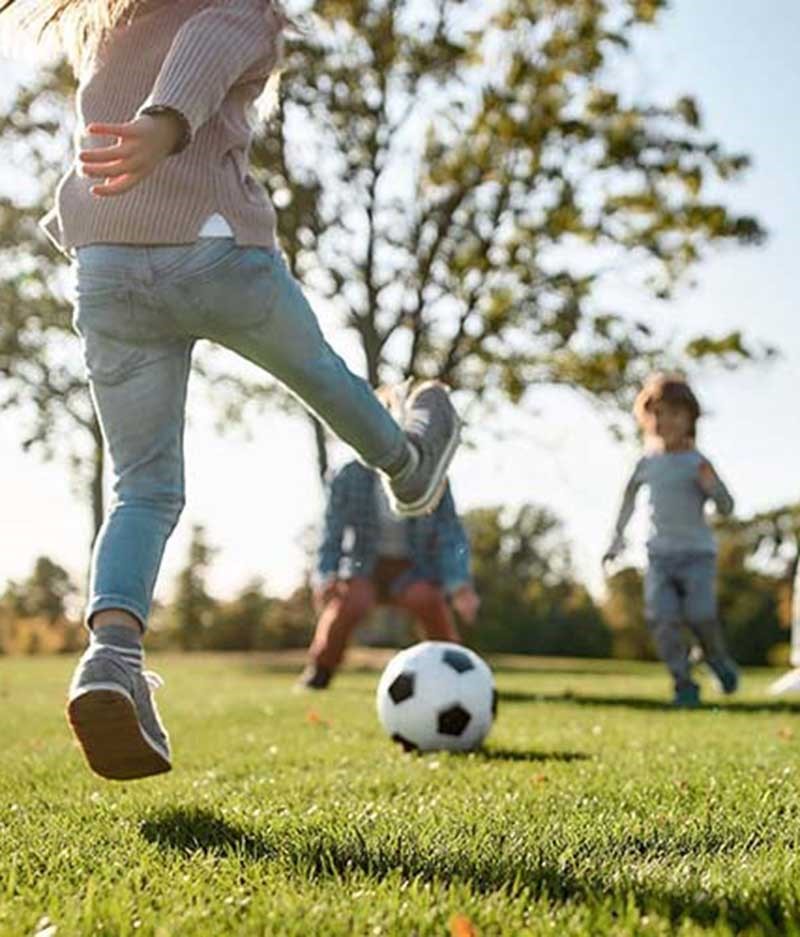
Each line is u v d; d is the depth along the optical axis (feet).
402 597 39.47
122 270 12.03
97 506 91.30
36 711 32.91
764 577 123.54
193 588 129.59
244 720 28.32
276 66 12.44
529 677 64.64
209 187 12.03
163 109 11.24
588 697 40.75
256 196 12.43
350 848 10.62
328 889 9.16
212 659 97.30
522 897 8.71
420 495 14.97
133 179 11.16
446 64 72.02
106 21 12.57
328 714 30.27
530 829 11.46
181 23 12.50
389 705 20.94
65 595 127.65
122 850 10.74
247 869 9.79
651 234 70.69
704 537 37.40
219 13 11.82
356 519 39.75
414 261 73.51
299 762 19.08
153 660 92.53
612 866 9.88
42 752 20.99
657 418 37.63
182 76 11.33
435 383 15.62
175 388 12.69
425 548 39.27
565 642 128.98
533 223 71.56
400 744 21.02
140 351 12.44
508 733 24.45
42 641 124.16
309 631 128.06
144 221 11.93
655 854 10.59
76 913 8.24
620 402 72.79
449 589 37.35
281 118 70.64
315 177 73.72
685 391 37.55
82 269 12.27
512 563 136.05
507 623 128.98
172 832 11.80
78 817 12.86
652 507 37.55
